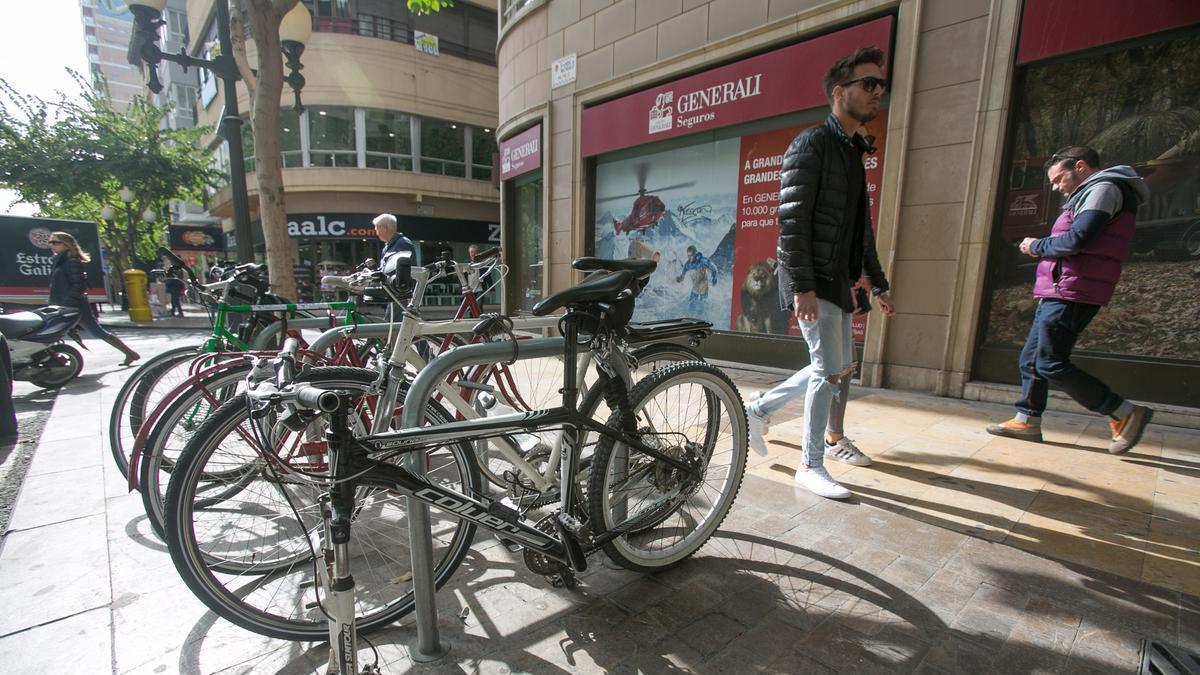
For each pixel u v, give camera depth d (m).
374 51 16.94
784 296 2.69
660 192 6.62
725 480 2.24
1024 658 1.57
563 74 7.39
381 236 5.30
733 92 5.57
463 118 18.72
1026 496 2.62
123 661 1.59
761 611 1.81
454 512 1.59
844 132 2.49
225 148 20.94
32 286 11.01
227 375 2.19
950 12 4.24
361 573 2.03
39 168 15.34
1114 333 3.90
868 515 2.45
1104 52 3.77
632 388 1.96
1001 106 4.05
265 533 2.19
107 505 2.62
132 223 17.09
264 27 5.71
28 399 5.15
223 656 1.62
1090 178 2.94
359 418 1.76
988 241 4.22
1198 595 1.85
